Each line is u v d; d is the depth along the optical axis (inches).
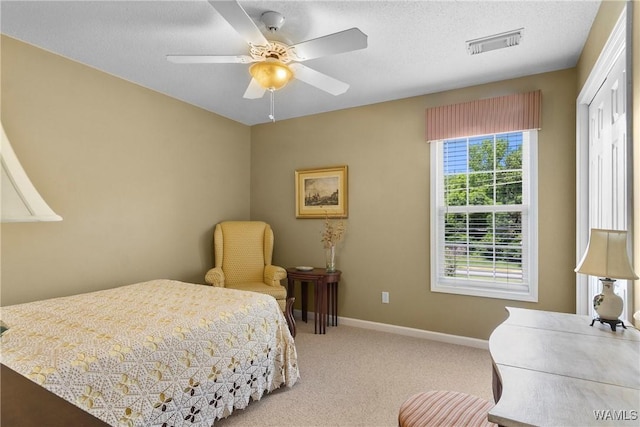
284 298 140.6
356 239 151.8
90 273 110.7
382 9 80.7
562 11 81.7
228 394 76.0
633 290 61.1
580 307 104.6
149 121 129.8
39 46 97.9
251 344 83.4
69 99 105.4
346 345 127.3
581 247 104.5
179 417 65.4
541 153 116.3
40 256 98.7
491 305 124.4
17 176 26.2
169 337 66.2
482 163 128.3
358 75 119.0
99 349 57.3
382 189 145.9
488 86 125.3
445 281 135.0
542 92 116.3
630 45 58.4
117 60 107.0
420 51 101.6
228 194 167.5
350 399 88.1
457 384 96.4
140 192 126.5
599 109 90.0
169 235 137.5
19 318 72.9
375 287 147.1
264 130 177.6
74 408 24.3
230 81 123.8
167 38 93.9
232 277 153.6
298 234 167.8
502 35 92.3
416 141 138.9
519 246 121.5
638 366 45.0
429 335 134.6
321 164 161.2
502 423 33.8
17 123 94.0
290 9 80.7
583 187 104.4
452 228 133.9
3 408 23.8
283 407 84.2
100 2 77.9
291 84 127.4
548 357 48.0
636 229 57.1
